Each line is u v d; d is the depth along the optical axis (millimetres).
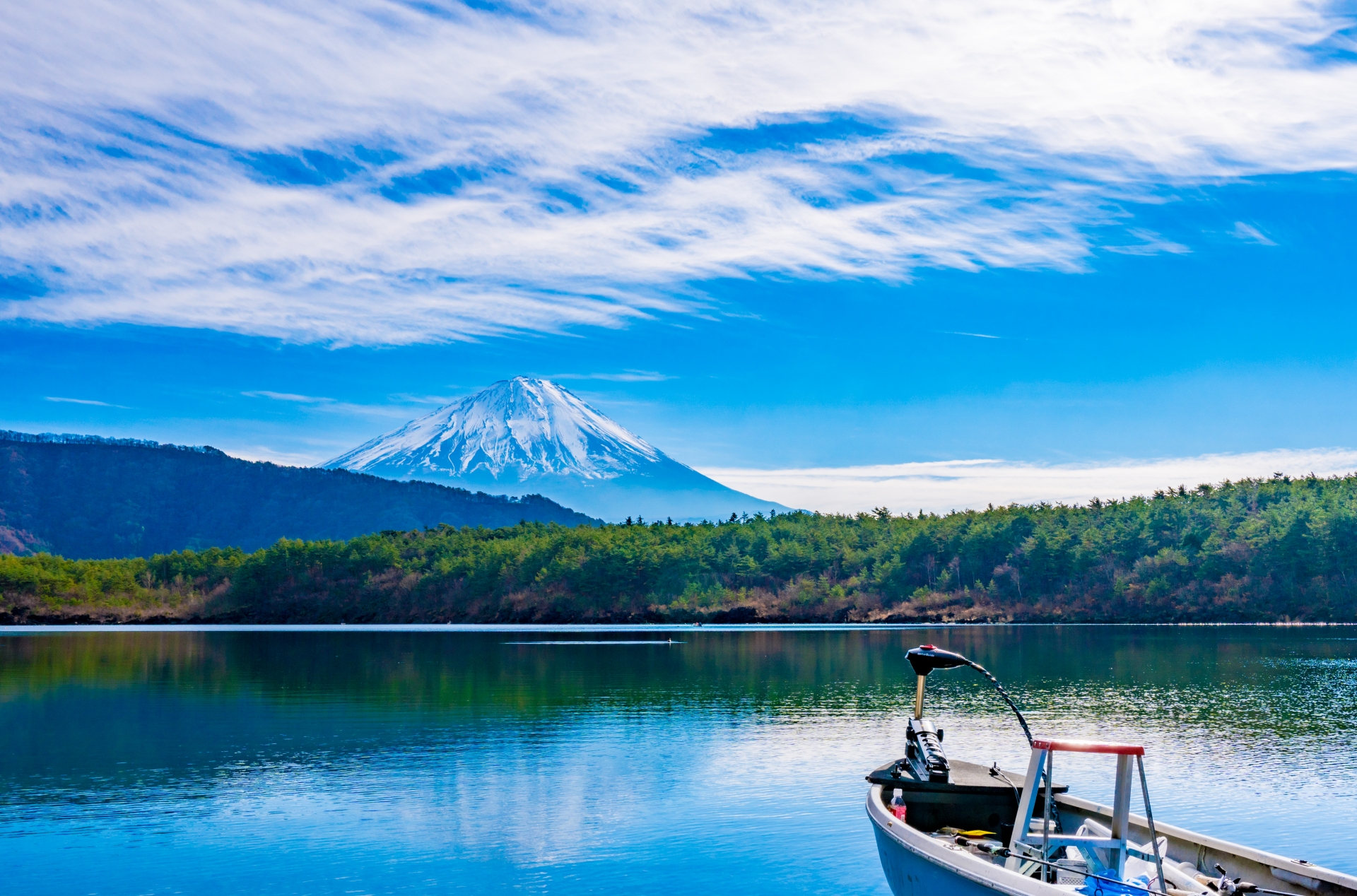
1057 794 20531
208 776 33062
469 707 50906
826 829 26547
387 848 24875
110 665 78688
